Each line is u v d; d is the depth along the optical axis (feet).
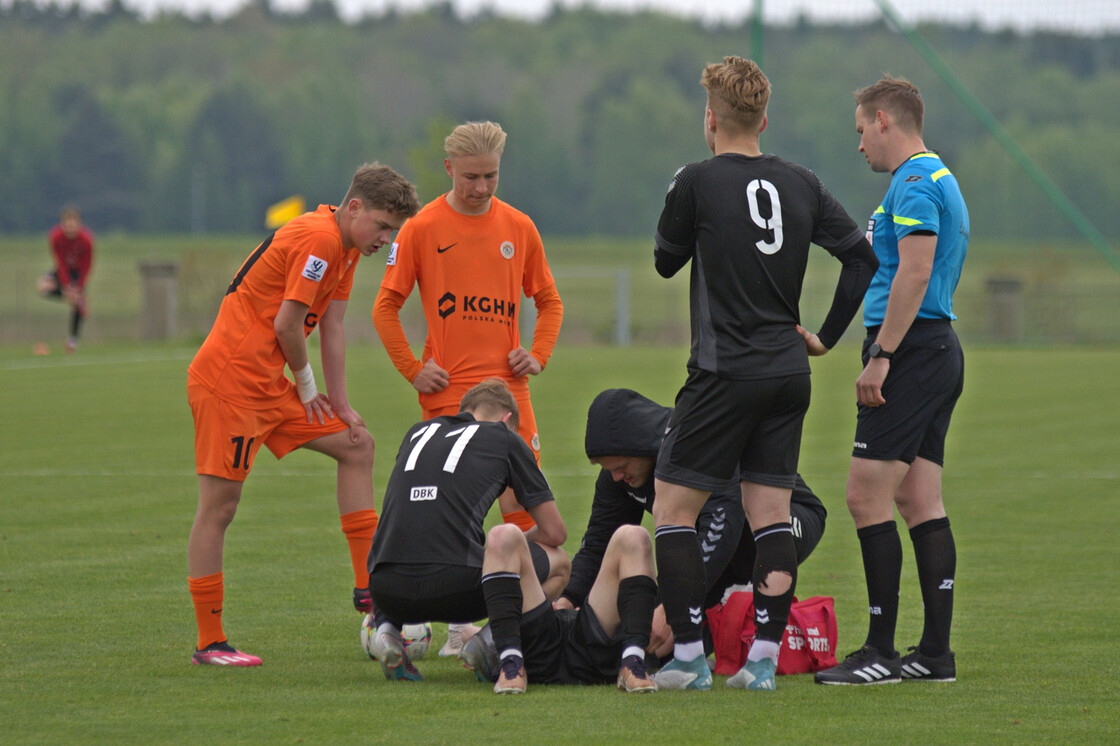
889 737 40.52
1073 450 125.59
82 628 56.49
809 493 54.29
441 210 62.59
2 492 95.61
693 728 41.39
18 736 40.19
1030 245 338.34
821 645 51.98
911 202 49.55
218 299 295.07
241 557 74.02
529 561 48.34
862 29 290.76
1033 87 467.93
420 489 49.14
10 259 586.86
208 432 52.80
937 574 50.24
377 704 44.55
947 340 50.72
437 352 62.75
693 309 47.42
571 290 433.07
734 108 48.11
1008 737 40.63
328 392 57.26
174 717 42.55
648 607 47.67
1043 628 58.18
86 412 148.46
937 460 51.85
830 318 48.80
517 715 43.04
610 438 51.13
